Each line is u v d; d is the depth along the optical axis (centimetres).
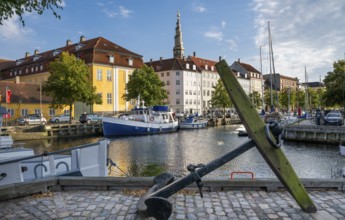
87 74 4359
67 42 7406
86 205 550
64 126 3844
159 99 5203
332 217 457
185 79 8494
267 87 12075
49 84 4159
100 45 6009
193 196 588
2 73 7688
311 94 9494
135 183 638
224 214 492
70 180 648
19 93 5188
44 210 528
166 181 395
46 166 889
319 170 1764
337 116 3744
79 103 5559
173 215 490
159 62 9012
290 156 2256
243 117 398
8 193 591
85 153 918
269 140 385
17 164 739
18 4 575
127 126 3853
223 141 3316
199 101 8950
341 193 591
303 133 3058
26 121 4294
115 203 558
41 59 6844
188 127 5153
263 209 511
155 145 2970
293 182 436
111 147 2822
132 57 6366
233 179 625
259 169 1728
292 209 507
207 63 9750
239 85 405
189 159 2161
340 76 4331
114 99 5928
